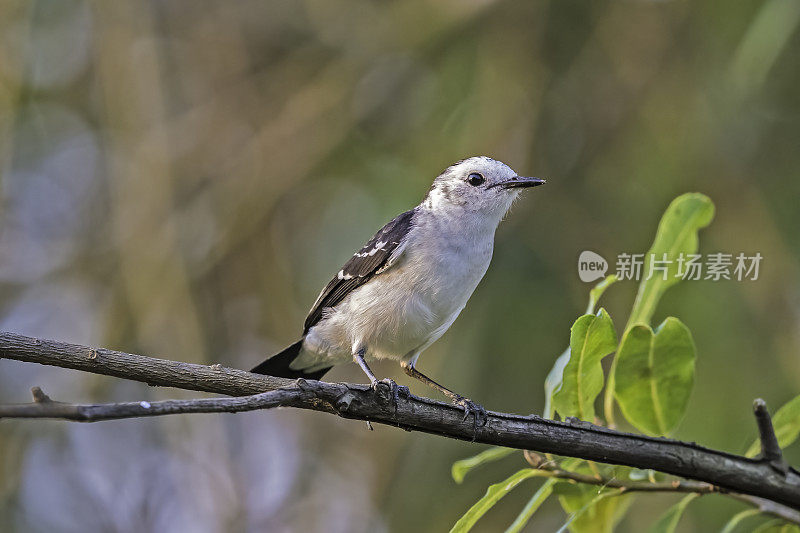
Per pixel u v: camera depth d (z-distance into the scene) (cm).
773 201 1008
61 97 1405
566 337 1008
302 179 1276
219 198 1299
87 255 1352
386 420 604
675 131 1070
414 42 1224
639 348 612
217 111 1355
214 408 480
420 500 1012
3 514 1224
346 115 1268
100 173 1409
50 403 430
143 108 1302
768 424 571
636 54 1140
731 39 1068
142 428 1322
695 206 652
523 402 992
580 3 1173
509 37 1185
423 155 1189
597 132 1130
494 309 1030
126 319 1266
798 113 1033
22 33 1317
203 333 1266
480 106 1170
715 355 919
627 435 589
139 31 1307
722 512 890
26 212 1389
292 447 1352
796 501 576
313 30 1355
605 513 645
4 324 1323
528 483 1009
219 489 1234
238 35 1378
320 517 1295
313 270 1301
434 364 1134
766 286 962
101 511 1264
